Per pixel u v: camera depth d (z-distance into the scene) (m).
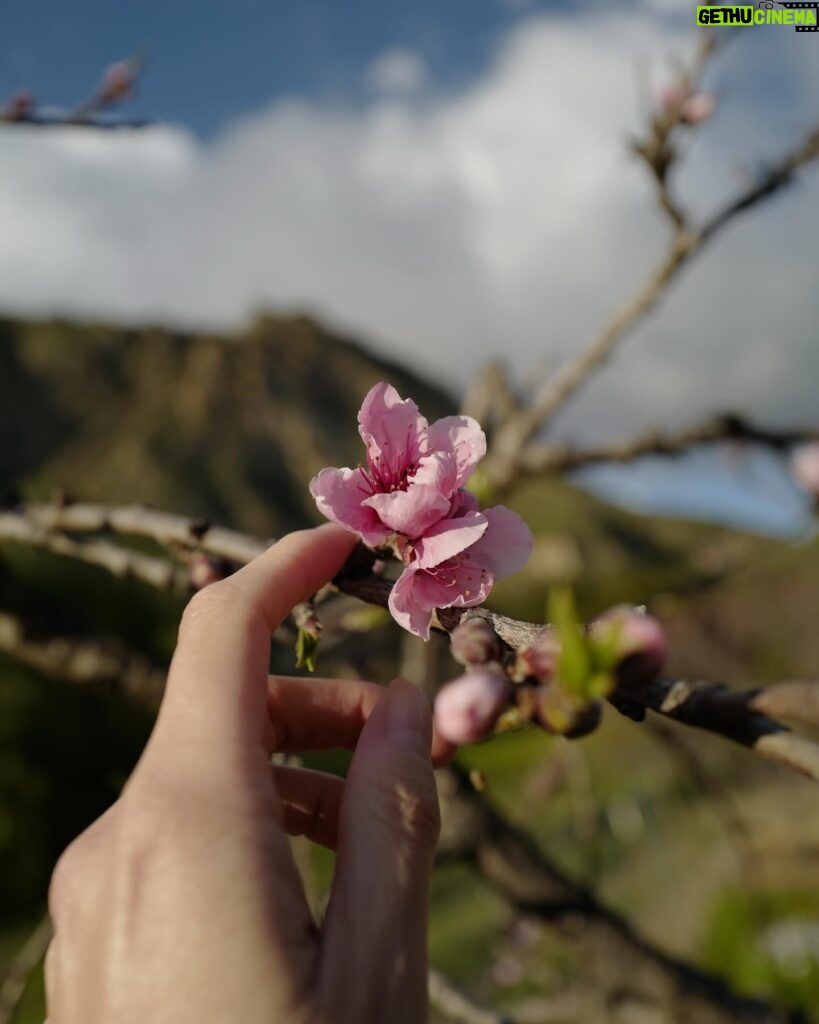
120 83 0.29
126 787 0.14
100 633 0.35
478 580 0.17
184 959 0.12
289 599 0.16
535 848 0.30
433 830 0.15
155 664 0.34
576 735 0.13
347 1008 0.12
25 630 0.34
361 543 0.17
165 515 0.22
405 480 0.18
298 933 0.13
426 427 0.18
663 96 0.29
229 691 0.14
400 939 0.13
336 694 0.20
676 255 0.28
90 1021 0.12
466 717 0.13
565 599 0.12
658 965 0.31
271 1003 0.12
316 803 0.19
